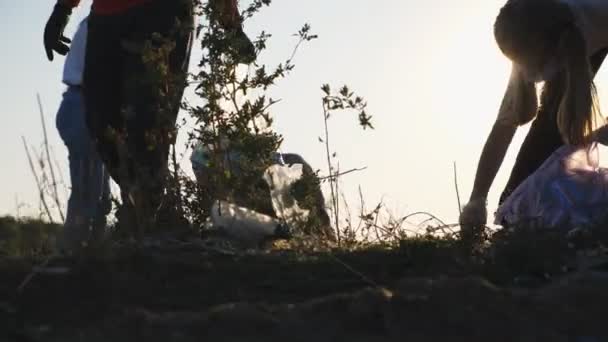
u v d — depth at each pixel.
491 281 3.69
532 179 5.24
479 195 5.26
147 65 5.12
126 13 5.46
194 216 5.09
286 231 5.03
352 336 2.67
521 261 3.81
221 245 4.55
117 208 4.95
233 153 5.34
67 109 5.81
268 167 5.20
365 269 3.89
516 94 5.26
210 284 3.54
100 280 3.42
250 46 5.32
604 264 3.80
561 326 2.77
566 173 5.16
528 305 2.86
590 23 5.12
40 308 3.16
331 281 3.66
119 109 5.57
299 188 5.18
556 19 5.02
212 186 5.11
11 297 3.28
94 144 5.61
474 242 4.42
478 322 2.74
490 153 5.30
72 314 3.09
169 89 5.17
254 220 4.94
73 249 3.99
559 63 5.06
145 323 2.72
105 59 5.52
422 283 3.01
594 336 2.73
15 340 2.78
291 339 2.64
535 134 5.52
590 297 2.90
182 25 5.34
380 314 2.77
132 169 5.35
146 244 4.26
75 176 5.70
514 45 5.04
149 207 4.95
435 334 2.70
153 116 5.24
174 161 5.18
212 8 5.29
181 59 5.47
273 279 3.65
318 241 4.81
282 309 2.84
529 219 4.24
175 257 3.89
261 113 5.23
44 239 4.67
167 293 3.41
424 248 4.13
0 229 4.70
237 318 2.72
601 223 4.60
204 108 5.18
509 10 5.11
